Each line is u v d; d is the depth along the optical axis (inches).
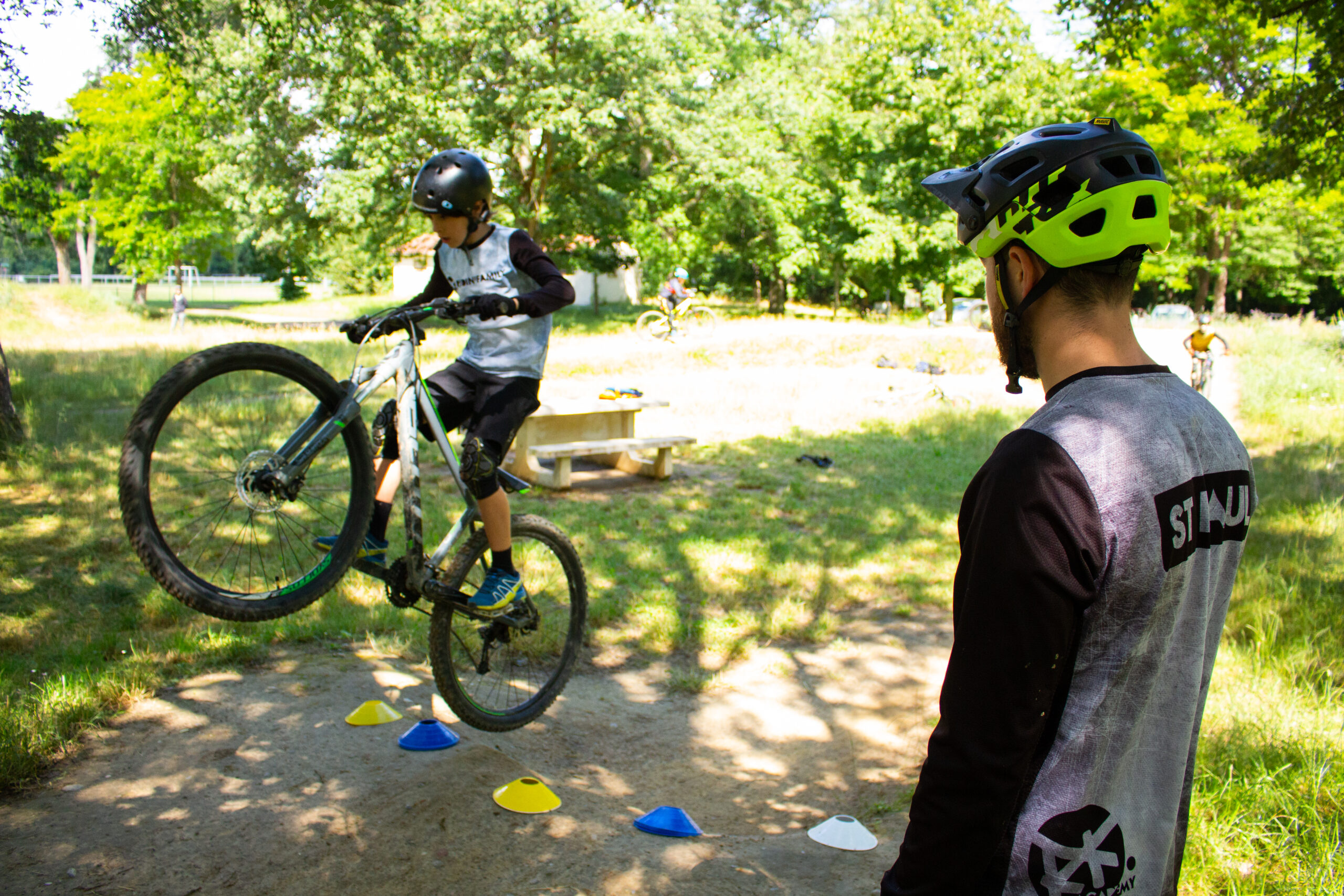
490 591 141.7
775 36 1660.9
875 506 346.3
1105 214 47.2
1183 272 1414.9
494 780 136.5
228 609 110.3
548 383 639.1
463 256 135.7
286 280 2443.4
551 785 140.8
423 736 146.4
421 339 128.4
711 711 184.4
